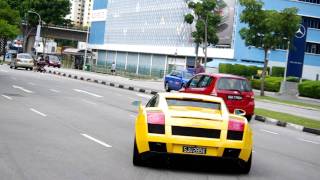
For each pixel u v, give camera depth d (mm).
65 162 9438
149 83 54625
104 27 112188
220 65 66750
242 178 9234
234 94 20047
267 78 58031
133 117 18391
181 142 8906
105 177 8445
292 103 41594
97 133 13578
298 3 74625
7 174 8188
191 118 9102
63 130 13609
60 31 114375
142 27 95812
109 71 80375
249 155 9305
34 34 110062
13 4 98750
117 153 10812
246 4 44344
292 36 44656
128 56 101250
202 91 20266
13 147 10555
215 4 57094
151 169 9406
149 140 9031
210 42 57844
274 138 16953
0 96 22078
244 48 71375
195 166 10000
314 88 51406
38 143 11250
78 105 21375
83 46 124125
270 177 9602
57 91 28141
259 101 41062
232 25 71750
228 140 8977
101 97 27141
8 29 64875
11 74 42156
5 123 13984
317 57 77125
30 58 57156
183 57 82000
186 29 81188
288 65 49000
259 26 44594
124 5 103750
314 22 76875
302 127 21641
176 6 84625
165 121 9078
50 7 101938
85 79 47688
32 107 18797
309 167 11375
